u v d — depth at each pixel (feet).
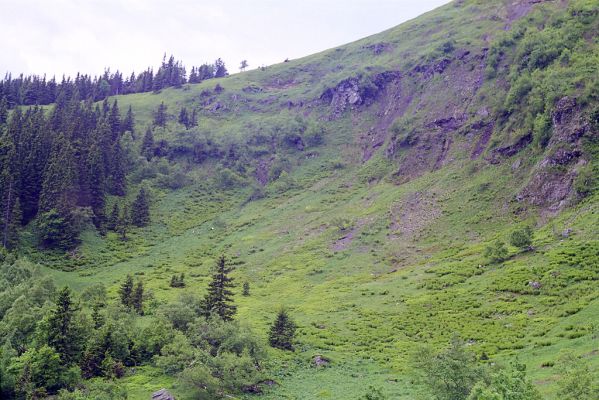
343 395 186.60
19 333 215.92
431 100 624.59
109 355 204.33
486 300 271.90
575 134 386.93
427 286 314.35
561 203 355.77
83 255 449.89
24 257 373.61
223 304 257.34
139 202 549.95
